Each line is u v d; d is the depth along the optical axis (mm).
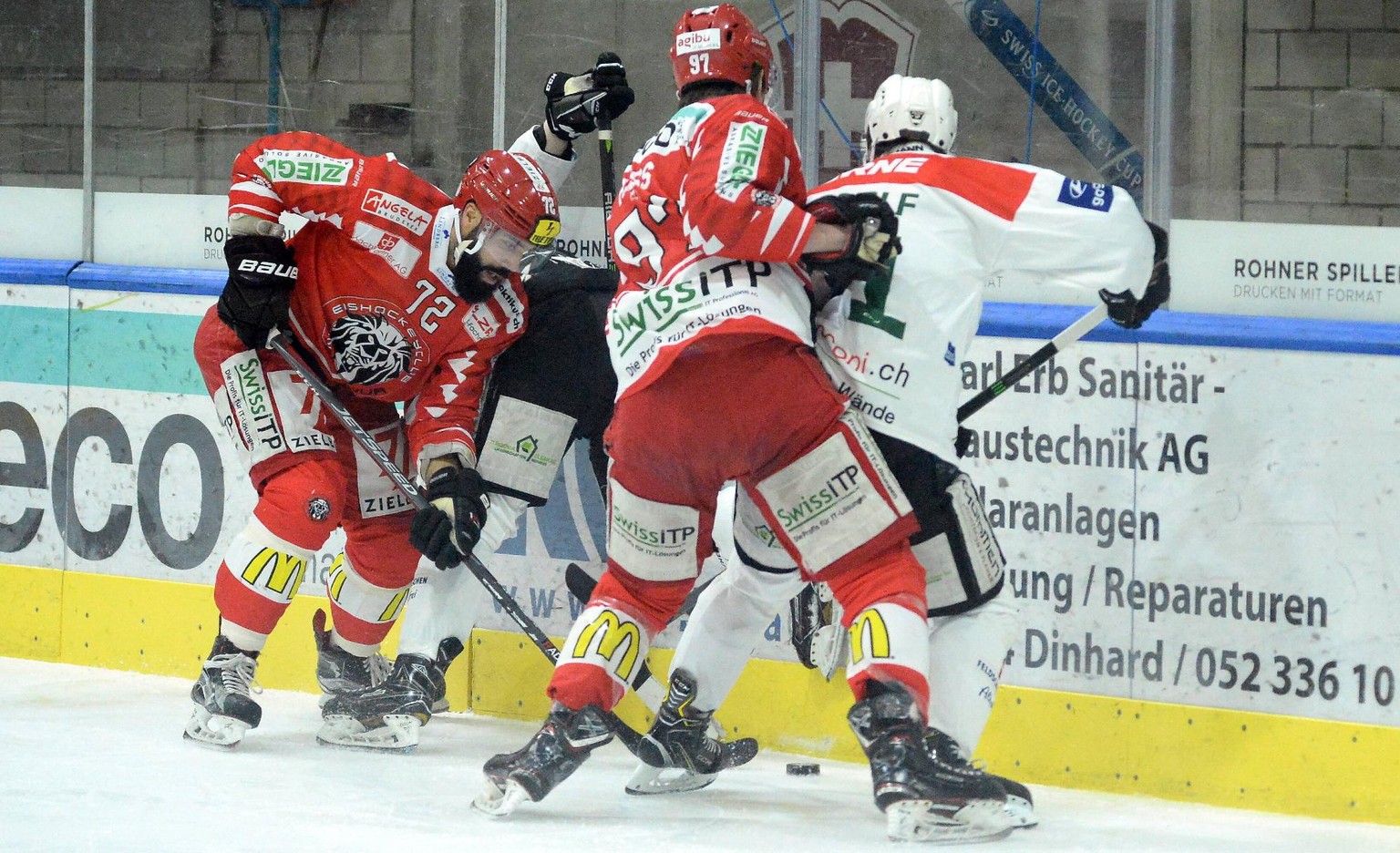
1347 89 13359
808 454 10844
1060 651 13758
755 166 10469
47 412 17953
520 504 14469
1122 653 13523
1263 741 12984
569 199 16141
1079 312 13781
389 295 13469
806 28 15141
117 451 17578
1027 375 13250
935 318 11164
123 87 17844
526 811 11992
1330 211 13469
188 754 13570
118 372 17516
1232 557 13125
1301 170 13539
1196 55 13820
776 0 15281
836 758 14430
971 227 11375
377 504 14195
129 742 14008
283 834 10969
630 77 15891
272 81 17281
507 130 16406
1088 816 12617
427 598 14367
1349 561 12750
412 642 14281
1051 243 11320
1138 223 11391
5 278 18062
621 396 11133
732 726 14891
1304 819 12742
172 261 17828
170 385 17234
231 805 11805
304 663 16703
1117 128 14234
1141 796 13398
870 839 11383
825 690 14461
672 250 11008
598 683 11664
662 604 11867
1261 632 13039
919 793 10781
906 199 11336
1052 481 13758
